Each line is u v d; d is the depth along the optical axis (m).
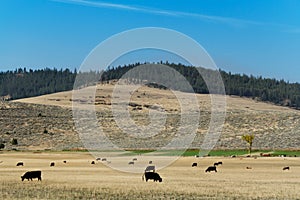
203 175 83.44
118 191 52.66
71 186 57.34
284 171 97.31
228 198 48.88
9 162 118.12
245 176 82.31
